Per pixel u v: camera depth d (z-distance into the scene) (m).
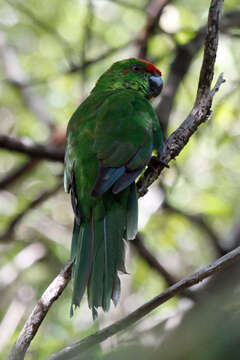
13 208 12.63
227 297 4.57
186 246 13.07
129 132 6.42
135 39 11.80
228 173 13.45
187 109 13.35
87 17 13.16
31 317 5.02
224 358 3.29
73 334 11.04
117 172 6.10
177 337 3.67
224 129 12.24
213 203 12.35
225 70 12.60
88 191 6.20
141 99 7.07
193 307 5.65
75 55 13.87
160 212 12.49
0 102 14.88
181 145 6.43
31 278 12.47
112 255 5.82
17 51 15.58
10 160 14.72
